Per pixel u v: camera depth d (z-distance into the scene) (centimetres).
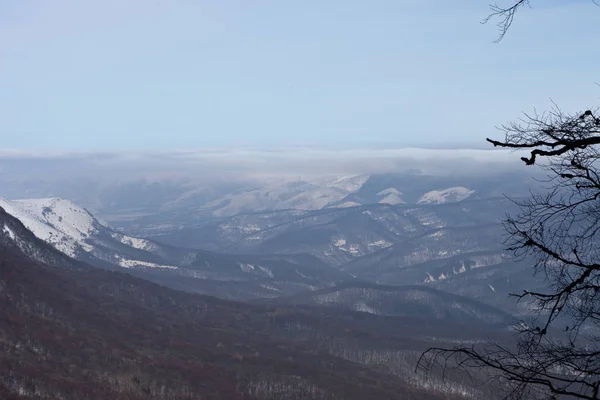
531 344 1355
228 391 12588
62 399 9988
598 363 1290
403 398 12594
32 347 12088
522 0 1369
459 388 11606
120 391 11125
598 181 1287
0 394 9300
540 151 1332
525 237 1325
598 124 1306
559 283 1324
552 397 1309
